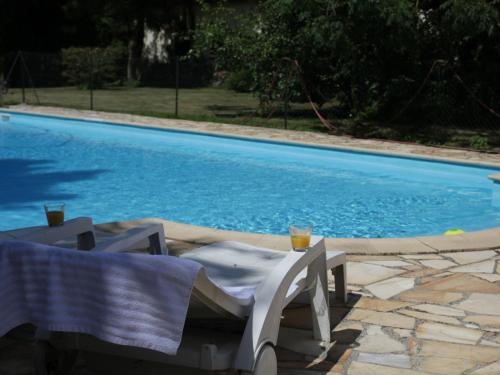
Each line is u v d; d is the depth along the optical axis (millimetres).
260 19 15469
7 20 31281
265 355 2916
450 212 8391
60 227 3750
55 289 2732
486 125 15438
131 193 9273
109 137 14930
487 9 13023
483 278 4805
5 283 2770
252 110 18906
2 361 3449
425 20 14633
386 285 4660
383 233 7422
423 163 10984
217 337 3107
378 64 14781
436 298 4395
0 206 8445
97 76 28875
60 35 33469
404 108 14828
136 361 3311
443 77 15078
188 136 14164
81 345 3123
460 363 3428
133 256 2650
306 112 18078
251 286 3309
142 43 33312
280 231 7457
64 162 11688
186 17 30422
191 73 30406
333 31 13164
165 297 2602
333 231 7477
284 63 15055
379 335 3803
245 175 10672
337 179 10422
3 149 13031
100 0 30328
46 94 24938
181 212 8258
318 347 3617
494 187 9602
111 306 2672
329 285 4660
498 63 15227
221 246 4191
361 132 14062
